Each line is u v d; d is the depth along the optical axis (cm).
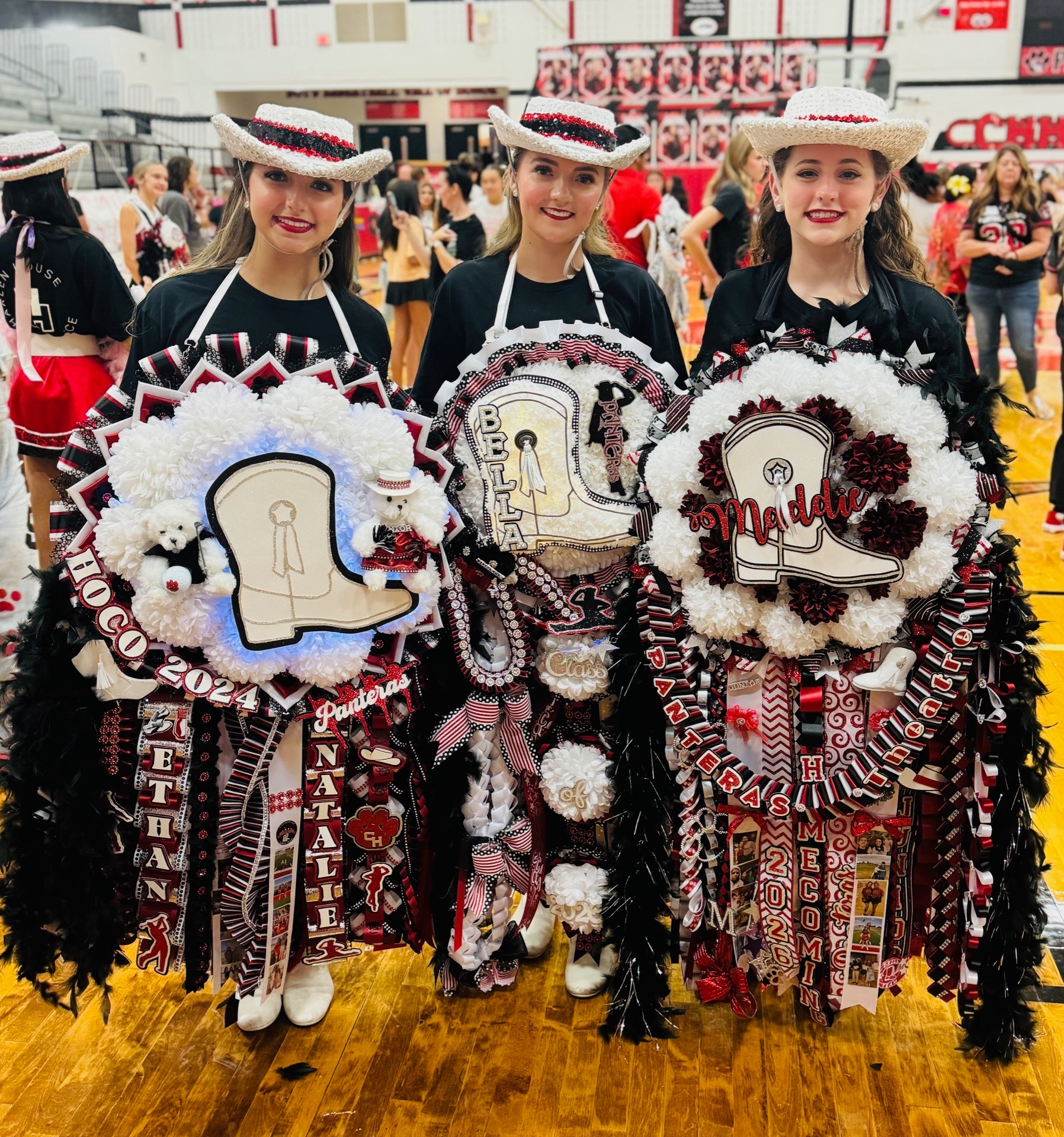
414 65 987
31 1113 175
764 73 943
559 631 184
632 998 188
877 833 175
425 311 622
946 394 163
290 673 168
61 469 162
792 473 162
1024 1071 182
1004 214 556
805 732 168
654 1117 173
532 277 200
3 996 203
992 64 911
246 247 189
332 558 166
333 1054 188
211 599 161
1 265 306
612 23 953
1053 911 219
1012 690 170
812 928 177
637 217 510
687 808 179
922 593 164
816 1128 170
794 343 167
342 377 172
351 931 187
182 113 1013
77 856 167
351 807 181
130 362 185
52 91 972
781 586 166
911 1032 192
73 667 167
